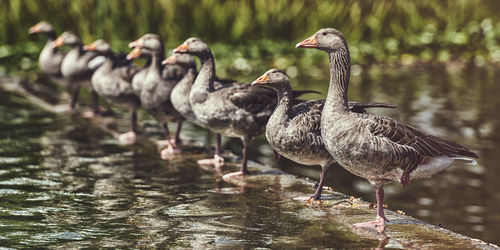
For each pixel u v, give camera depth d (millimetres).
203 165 12102
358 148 8266
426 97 19891
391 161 8258
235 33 27141
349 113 8461
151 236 8391
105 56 15398
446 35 29312
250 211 9430
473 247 7984
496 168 14039
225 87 11430
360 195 12758
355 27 28547
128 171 11672
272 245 8055
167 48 25500
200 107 11375
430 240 8227
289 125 9633
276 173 11531
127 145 13703
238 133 11305
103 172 11586
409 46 28328
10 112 17062
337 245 8055
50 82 22000
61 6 26000
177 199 10031
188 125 16609
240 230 8625
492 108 18422
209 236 8398
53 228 8664
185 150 13297
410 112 17953
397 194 13086
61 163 12164
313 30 27906
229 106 11109
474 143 15203
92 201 9906
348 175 14094
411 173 8484
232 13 27453
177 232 8547
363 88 21359
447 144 8484
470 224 11406
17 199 9945
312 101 10188
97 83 14766
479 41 29297
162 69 13305
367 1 29125
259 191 10445
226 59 25453
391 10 29469
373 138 8211
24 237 8305
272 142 9805
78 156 12719
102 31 25844
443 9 30734
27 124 15656
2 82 21422
